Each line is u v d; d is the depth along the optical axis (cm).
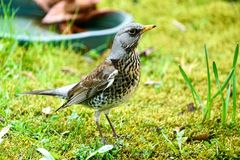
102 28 1420
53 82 1152
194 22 1507
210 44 1378
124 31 865
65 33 1347
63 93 942
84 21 1405
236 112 1019
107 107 889
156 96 1102
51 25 1386
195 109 1035
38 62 1230
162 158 861
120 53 867
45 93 958
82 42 1298
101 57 1323
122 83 860
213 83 1165
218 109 1033
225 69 1236
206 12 1545
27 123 949
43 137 912
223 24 1488
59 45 1295
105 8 1487
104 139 891
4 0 1427
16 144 885
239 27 1467
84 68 1266
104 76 861
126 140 913
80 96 891
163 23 1499
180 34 1445
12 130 927
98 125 903
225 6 1572
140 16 1535
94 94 877
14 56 1211
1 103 998
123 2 1627
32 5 1436
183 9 1579
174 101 1084
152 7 1598
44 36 1295
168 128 959
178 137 885
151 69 1251
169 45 1384
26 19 1420
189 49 1359
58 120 974
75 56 1297
